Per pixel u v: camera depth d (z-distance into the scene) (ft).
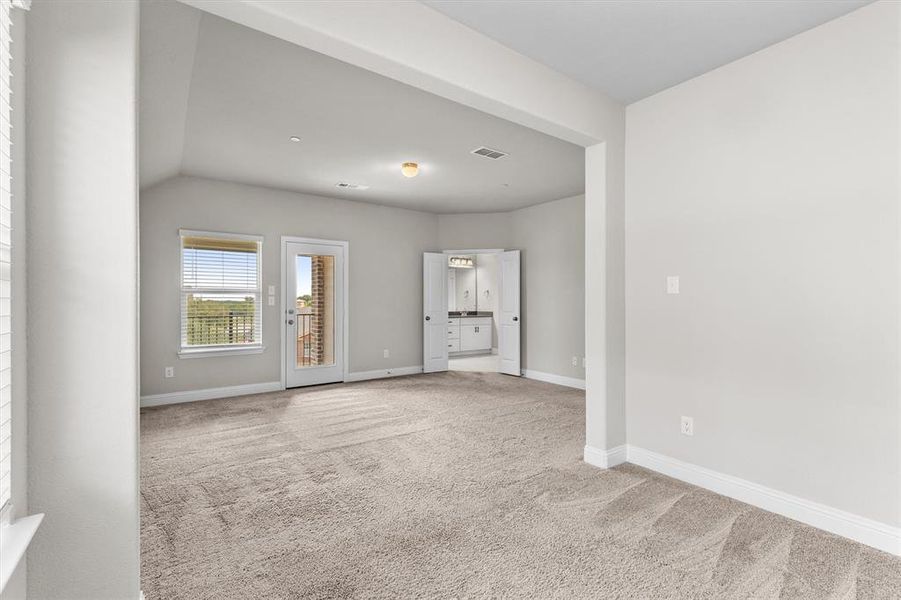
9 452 3.43
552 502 8.27
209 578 6.00
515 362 22.24
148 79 8.31
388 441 11.92
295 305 19.06
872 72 6.84
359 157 14.38
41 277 3.93
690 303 9.15
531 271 21.91
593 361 10.20
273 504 8.20
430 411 15.15
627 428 10.42
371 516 7.74
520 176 16.60
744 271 8.32
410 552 6.63
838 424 7.18
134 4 4.34
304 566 6.28
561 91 8.98
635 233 10.16
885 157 6.72
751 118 8.24
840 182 7.17
